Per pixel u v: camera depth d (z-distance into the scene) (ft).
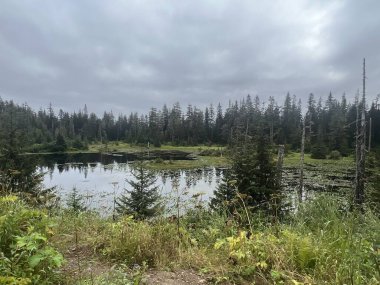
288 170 140.56
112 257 13.83
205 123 396.16
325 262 12.13
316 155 202.69
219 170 158.10
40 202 21.67
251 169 56.70
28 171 65.21
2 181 23.76
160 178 112.78
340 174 120.88
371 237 14.69
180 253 14.06
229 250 14.01
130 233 15.08
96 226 17.74
